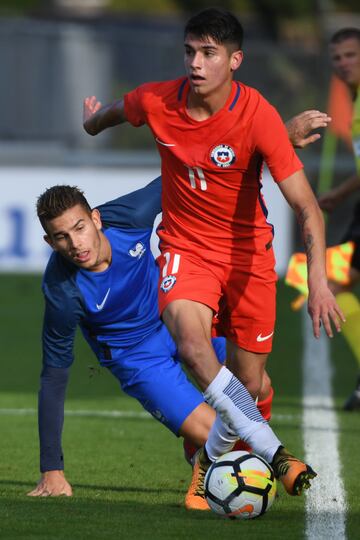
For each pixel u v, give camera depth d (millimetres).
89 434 28875
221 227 20391
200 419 20547
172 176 20406
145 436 28672
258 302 20656
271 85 70312
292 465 17891
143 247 21047
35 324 51250
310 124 20547
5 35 71625
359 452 26016
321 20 87000
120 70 72875
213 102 19375
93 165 71375
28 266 60594
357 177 31859
